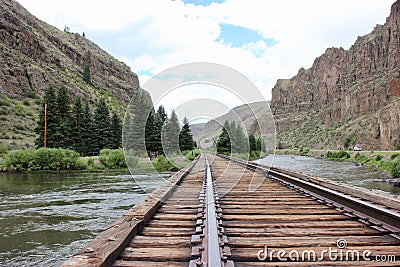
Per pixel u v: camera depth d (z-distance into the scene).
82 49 167.88
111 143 42.50
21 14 144.00
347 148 95.31
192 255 2.75
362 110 131.62
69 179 20.41
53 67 113.81
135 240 3.27
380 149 78.44
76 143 41.69
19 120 62.72
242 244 3.20
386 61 159.75
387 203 4.71
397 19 164.75
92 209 10.59
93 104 97.56
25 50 106.44
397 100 80.81
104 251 2.57
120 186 16.38
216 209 4.85
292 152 109.81
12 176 23.03
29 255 6.43
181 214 4.59
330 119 159.75
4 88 77.25
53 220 9.15
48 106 40.41
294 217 4.45
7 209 10.74
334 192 5.57
